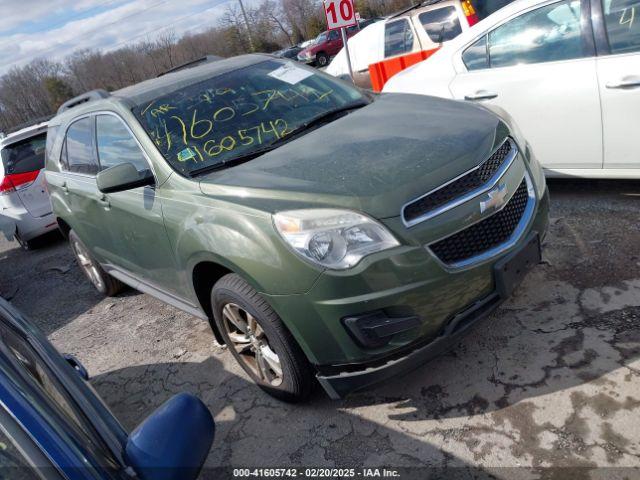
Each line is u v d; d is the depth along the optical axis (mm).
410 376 2824
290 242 2328
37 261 7215
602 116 3766
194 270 2885
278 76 3768
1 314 1812
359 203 2297
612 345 2627
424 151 2549
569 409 2348
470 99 4422
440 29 7613
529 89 4066
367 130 2945
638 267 3162
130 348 4066
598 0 3717
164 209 2982
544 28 4008
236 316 2836
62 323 4945
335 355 2410
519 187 2725
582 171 4035
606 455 2100
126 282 4262
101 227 3959
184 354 3729
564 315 2934
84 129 4066
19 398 1241
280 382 2781
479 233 2445
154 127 3307
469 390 2619
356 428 2605
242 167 2869
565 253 3516
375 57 8438
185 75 3828
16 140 7223
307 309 2346
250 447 2705
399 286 2256
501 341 2877
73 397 1562
